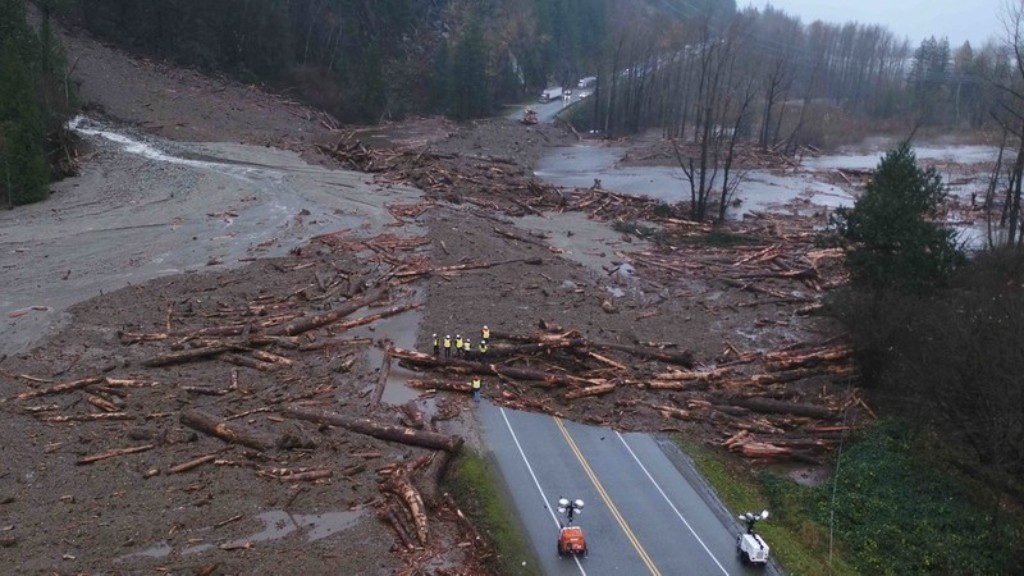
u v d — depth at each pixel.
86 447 29.53
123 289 45.31
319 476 28.33
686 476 30.36
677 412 35.00
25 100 60.75
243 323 41.66
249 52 109.38
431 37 142.12
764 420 35.06
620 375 38.19
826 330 45.31
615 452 31.89
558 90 155.25
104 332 39.75
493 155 97.94
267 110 97.88
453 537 25.56
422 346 39.91
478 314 44.47
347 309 43.56
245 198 63.66
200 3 105.25
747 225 69.88
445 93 125.62
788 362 39.66
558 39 174.50
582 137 124.00
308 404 33.69
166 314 42.22
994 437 29.22
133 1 101.62
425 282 49.22
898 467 30.89
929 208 39.38
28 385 33.91
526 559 24.80
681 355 40.22
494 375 37.53
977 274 38.03
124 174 67.44
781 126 122.44
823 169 102.50
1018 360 29.31
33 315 41.22
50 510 25.62
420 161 81.56
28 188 60.00
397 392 35.56
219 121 87.62
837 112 145.50
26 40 69.38
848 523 27.75
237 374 36.16
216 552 23.91
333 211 62.06
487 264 53.00
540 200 74.00
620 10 196.88
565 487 29.12
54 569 22.75
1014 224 50.50
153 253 51.44
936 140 130.00
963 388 30.41
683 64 140.88
